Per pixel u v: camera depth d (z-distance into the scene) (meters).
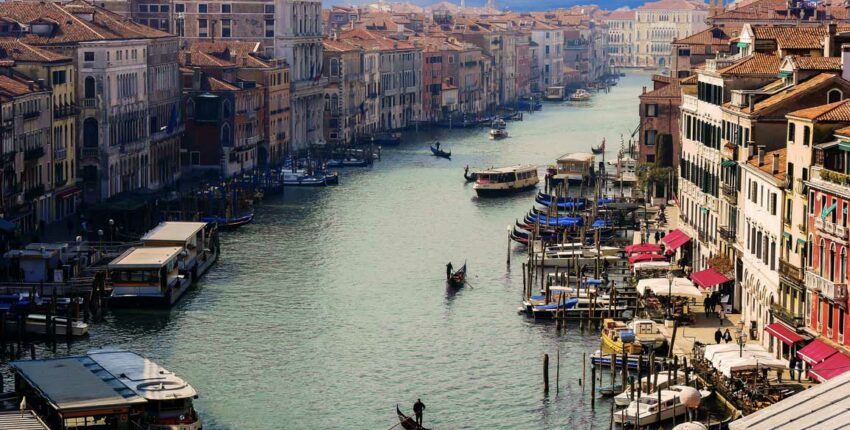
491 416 96.50
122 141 185.00
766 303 106.50
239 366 108.19
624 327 111.06
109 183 179.75
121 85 184.00
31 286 126.56
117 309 125.62
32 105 158.75
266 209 187.12
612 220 169.00
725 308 117.75
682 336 111.56
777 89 117.88
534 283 137.50
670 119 199.38
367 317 123.25
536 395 100.81
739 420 61.41
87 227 157.88
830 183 92.50
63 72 170.62
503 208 190.38
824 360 90.62
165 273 126.62
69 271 132.62
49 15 181.75
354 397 100.88
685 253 141.38
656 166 189.38
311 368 107.69
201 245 147.62
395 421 95.88
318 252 154.25
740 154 117.88
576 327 119.69
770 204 105.56
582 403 98.81
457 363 108.88
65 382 93.31
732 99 121.88
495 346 113.62
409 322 121.69
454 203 194.88
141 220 167.25
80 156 178.25
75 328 116.06
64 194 169.38
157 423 90.56
